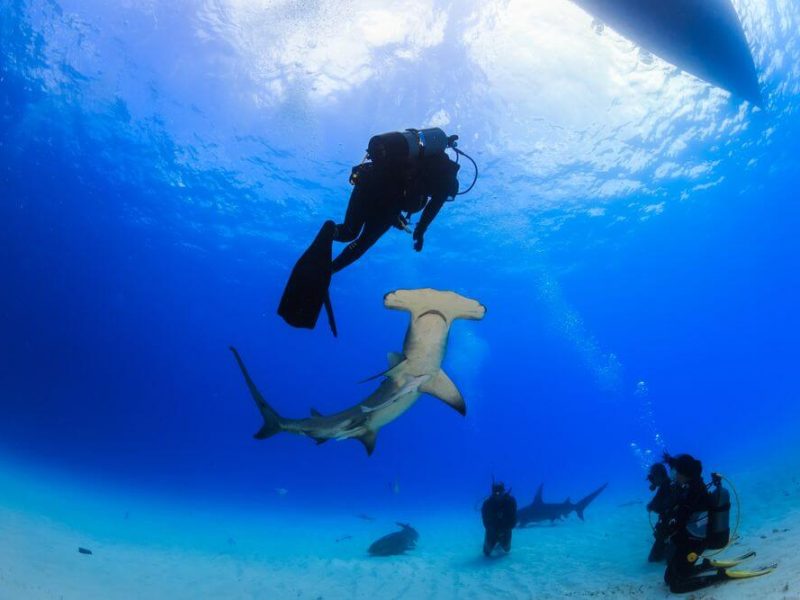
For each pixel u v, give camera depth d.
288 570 10.89
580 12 17.20
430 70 18.91
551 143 22.02
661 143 22.98
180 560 11.72
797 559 4.61
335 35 17.98
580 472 46.25
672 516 5.19
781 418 29.88
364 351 72.50
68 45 20.08
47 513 14.59
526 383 88.94
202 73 20.03
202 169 25.56
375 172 2.48
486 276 36.50
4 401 59.19
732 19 17.17
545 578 7.91
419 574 9.60
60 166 28.39
